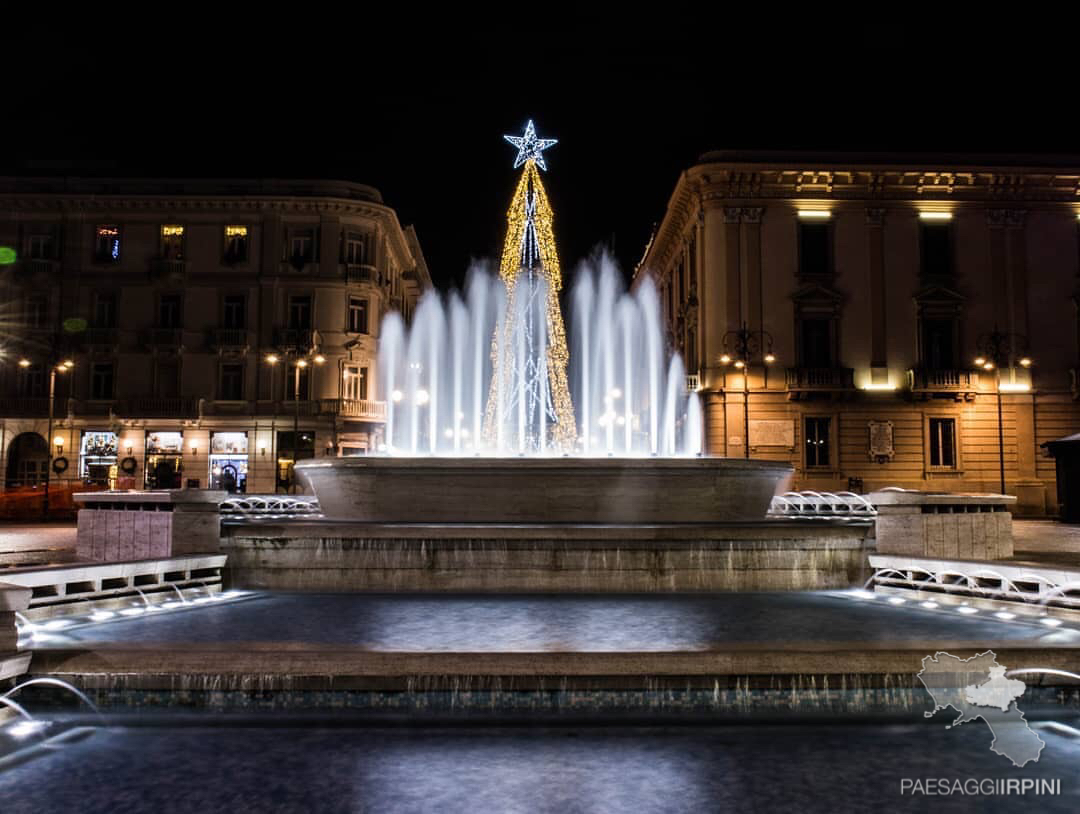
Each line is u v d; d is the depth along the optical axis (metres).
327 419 43.16
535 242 19.80
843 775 5.17
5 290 43.06
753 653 6.45
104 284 43.56
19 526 28.36
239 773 5.18
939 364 39.47
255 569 11.33
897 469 38.66
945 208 39.66
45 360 43.06
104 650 6.55
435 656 6.41
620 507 12.77
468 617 8.85
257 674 6.28
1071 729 5.98
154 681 6.28
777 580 11.22
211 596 10.71
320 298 43.91
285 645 6.79
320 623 8.44
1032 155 39.84
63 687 6.29
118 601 9.52
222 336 43.06
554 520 12.73
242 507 20.83
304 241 44.41
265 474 43.00
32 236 43.81
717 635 7.62
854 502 20.12
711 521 13.03
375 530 11.20
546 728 6.00
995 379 39.00
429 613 9.19
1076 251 39.94
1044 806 4.74
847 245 39.41
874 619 8.71
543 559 11.15
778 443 38.47
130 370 43.31
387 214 46.28
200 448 43.00
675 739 5.79
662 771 5.23
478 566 11.17
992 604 9.34
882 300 39.19
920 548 11.34
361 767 5.28
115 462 42.72
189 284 43.72
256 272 43.81
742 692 6.28
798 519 15.08
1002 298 39.53
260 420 43.09
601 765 5.32
